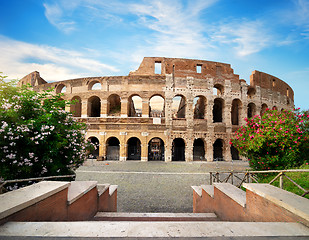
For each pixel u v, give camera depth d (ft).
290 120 37.14
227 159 98.99
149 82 98.84
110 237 9.01
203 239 9.04
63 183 15.81
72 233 9.21
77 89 104.37
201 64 103.45
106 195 27.53
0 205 10.47
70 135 32.78
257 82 111.86
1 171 23.99
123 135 95.66
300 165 35.06
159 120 97.14
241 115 104.73
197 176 61.11
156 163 87.61
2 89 26.48
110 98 110.83
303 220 10.60
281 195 13.34
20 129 25.08
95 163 85.61
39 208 12.68
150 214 23.99
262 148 37.63
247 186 16.11
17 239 8.68
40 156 28.50
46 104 33.37
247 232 9.63
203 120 99.45
